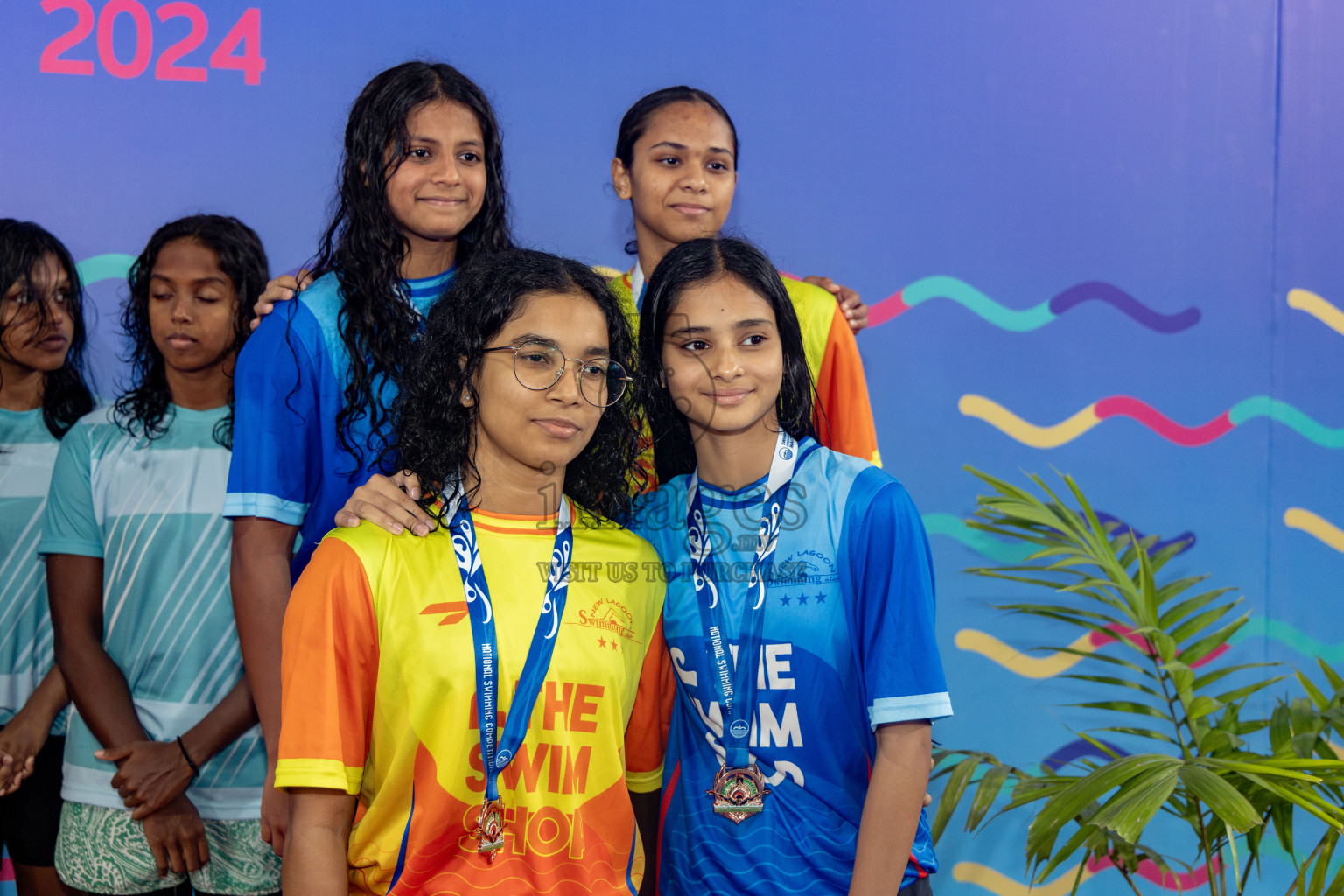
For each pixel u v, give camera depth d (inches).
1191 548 105.2
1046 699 102.0
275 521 64.0
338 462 64.5
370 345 63.5
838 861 50.9
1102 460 103.4
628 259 97.5
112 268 92.4
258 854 75.6
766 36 99.2
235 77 93.9
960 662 101.2
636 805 53.6
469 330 48.4
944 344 101.1
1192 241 105.0
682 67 98.3
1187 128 104.9
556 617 48.5
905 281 100.6
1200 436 105.1
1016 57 102.3
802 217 99.4
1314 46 106.9
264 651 63.2
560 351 46.9
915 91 101.0
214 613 76.5
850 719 52.0
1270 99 106.1
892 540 50.6
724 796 50.9
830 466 53.6
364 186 65.0
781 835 50.6
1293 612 107.0
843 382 73.8
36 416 86.4
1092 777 65.9
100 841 74.8
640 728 52.6
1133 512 104.0
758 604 52.4
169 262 77.5
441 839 46.3
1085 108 103.3
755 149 99.0
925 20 101.1
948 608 101.1
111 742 74.1
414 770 46.3
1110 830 59.9
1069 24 103.0
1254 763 67.2
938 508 101.0
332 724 44.9
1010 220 102.0
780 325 54.2
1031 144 102.3
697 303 51.2
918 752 49.8
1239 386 105.9
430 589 46.8
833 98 99.9
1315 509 107.5
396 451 58.5
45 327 84.1
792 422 56.0
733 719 51.8
